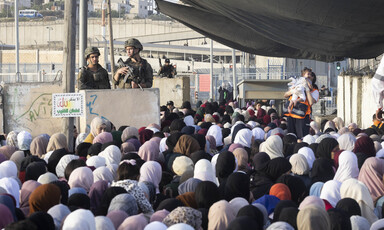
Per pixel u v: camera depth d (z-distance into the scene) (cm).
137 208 532
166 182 692
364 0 980
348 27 1044
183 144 796
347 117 1758
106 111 1170
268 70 4372
